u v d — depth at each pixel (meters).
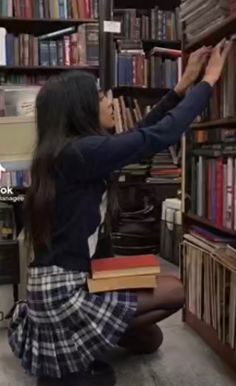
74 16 3.06
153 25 3.51
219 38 1.88
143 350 1.94
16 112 2.37
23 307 1.69
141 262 1.59
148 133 1.45
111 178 1.57
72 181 1.45
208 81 1.61
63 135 1.46
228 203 1.83
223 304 1.84
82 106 1.48
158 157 3.62
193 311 2.14
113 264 1.57
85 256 1.50
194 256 2.08
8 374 1.81
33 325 1.58
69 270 1.48
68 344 1.51
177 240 3.28
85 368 1.54
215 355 1.94
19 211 2.51
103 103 1.73
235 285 1.74
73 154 1.41
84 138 1.45
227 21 1.67
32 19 3.02
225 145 1.87
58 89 1.47
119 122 3.41
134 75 3.42
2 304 2.24
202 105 1.58
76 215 1.47
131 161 1.46
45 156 1.44
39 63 3.05
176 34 3.55
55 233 1.48
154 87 3.50
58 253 1.48
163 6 3.71
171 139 1.49
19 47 3.02
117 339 1.52
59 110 1.47
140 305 1.57
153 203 3.70
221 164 1.88
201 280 2.03
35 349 1.57
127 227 3.47
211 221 1.98
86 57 3.08
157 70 3.50
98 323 1.50
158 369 1.83
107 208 1.58
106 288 1.54
